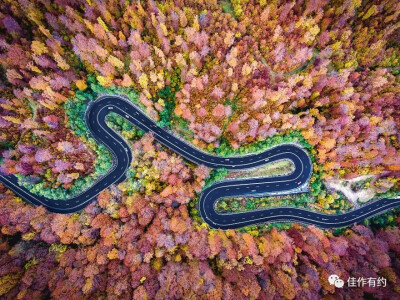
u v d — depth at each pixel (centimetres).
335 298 7075
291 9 8062
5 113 7350
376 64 8738
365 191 8694
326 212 8619
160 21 7350
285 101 7656
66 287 6512
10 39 7456
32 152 7538
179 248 7412
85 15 7450
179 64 7506
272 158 8562
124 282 6581
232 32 7669
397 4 7731
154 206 7650
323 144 7869
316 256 7406
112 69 7425
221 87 7806
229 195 8550
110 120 8175
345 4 7731
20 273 6762
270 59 8156
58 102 7519
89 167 8025
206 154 8512
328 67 8538
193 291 6588
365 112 8156
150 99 7900
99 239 7419
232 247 7400
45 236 7162
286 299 6812
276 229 8094
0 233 7294
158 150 8112
